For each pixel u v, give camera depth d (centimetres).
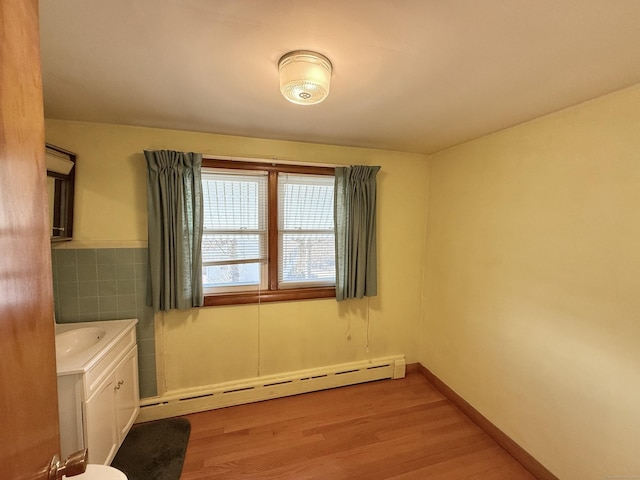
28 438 52
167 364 220
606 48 107
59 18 94
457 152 242
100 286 203
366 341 274
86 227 199
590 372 148
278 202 245
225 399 231
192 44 109
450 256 250
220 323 231
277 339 246
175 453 185
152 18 94
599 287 145
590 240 148
